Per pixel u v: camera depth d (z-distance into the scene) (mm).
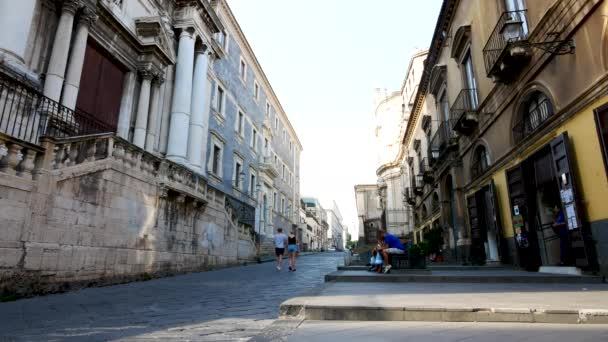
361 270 10125
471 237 13688
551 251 9008
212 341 2912
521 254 9594
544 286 5883
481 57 12234
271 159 33625
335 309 3605
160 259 10227
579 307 3428
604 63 6406
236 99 25312
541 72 8469
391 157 39406
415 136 27203
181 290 6918
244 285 7691
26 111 7793
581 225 6848
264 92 33281
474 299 4141
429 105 21406
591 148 6723
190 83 16125
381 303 3787
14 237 5992
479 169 13445
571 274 7090
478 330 2973
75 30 10922
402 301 3953
